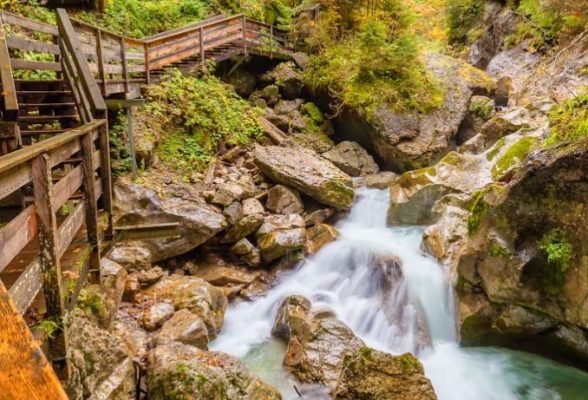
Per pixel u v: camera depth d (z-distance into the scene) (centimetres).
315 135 1305
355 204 1032
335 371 534
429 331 668
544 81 1146
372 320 697
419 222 934
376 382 469
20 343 91
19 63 477
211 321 648
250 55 1426
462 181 907
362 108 1248
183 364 437
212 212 821
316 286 794
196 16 1473
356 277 784
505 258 585
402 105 1243
